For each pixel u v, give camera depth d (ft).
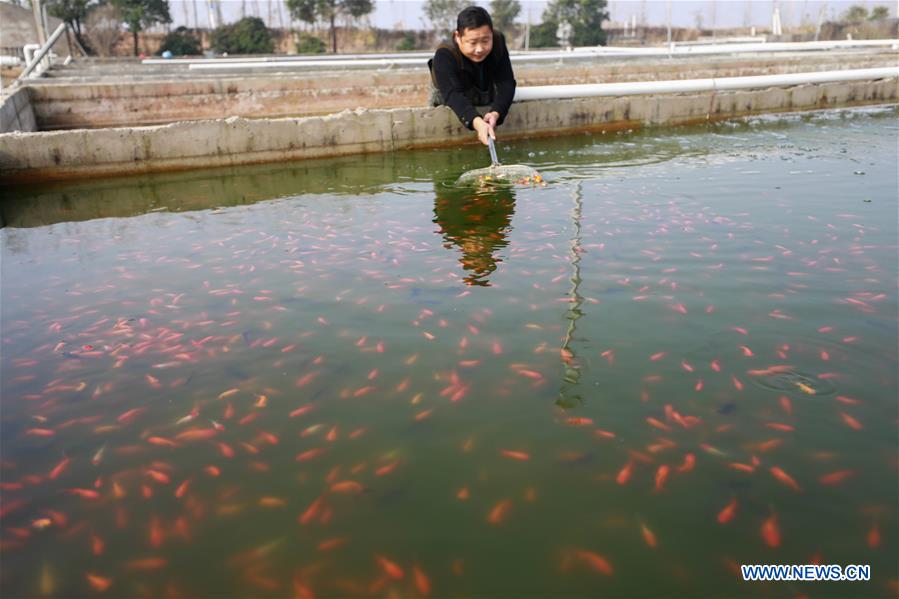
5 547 5.71
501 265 11.89
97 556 5.60
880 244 12.23
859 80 31.78
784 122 28.22
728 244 12.53
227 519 5.97
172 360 8.85
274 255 13.06
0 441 7.19
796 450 6.54
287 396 7.88
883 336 8.71
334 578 5.31
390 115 22.97
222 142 21.03
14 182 19.01
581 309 9.86
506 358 8.51
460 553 5.51
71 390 8.17
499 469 6.48
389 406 7.59
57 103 26.16
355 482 6.39
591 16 142.31
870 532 5.53
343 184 19.35
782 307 9.69
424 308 10.14
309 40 135.74
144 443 7.09
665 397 7.52
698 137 25.20
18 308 10.80
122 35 136.05
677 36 182.39
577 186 17.88
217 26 140.15
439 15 160.66
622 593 5.08
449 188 18.40
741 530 5.62
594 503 5.99
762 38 83.05
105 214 16.65
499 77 23.06
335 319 9.91
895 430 6.79
